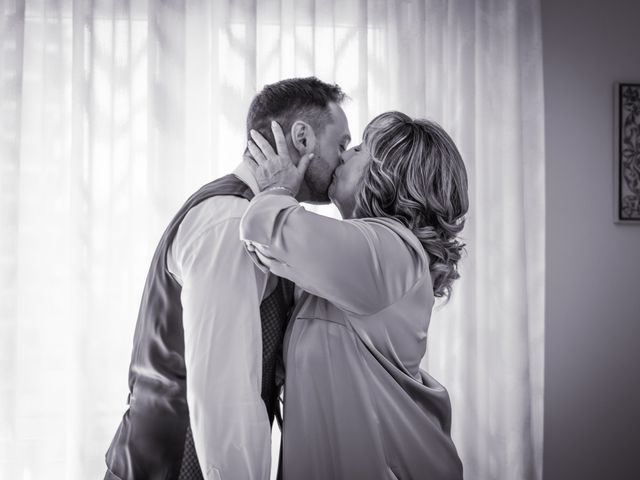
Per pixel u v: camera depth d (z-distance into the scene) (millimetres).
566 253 2764
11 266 2367
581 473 2736
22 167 2445
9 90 2393
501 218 2607
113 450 1211
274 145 1250
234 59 2480
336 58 2555
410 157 1244
